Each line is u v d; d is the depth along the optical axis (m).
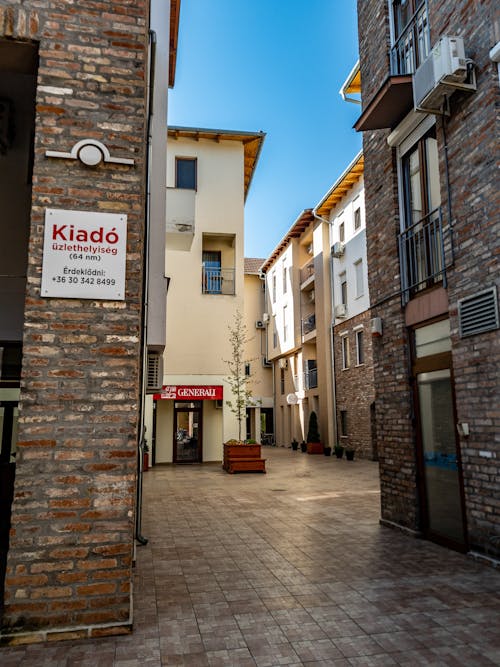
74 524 3.87
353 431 21.39
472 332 5.87
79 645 3.68
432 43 6.82
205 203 20.47
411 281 7.56
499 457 5.45
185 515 8.92
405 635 3.90
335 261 23.31
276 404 32.69
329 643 3.77
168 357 19.39
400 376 7.57
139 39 4.55
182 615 4.30
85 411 4.02
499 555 5.44
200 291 20.02
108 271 4.24
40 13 4.36
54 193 4.25
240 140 20.92
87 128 4.35
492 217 5.66
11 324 7.05
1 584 4.92
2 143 6.66
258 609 4.45
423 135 7.31
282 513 9.06
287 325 29.58
